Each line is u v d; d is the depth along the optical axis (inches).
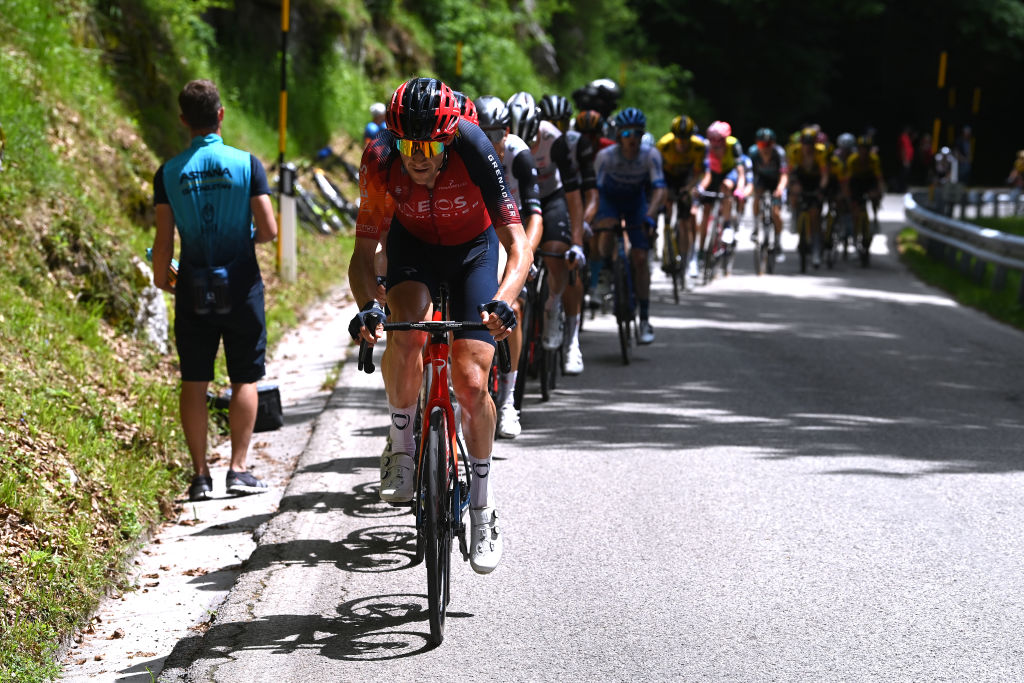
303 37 1407.5
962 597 329.4
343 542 369.7
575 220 559.8
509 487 434.3
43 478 360.5
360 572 345.1
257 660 285.1
